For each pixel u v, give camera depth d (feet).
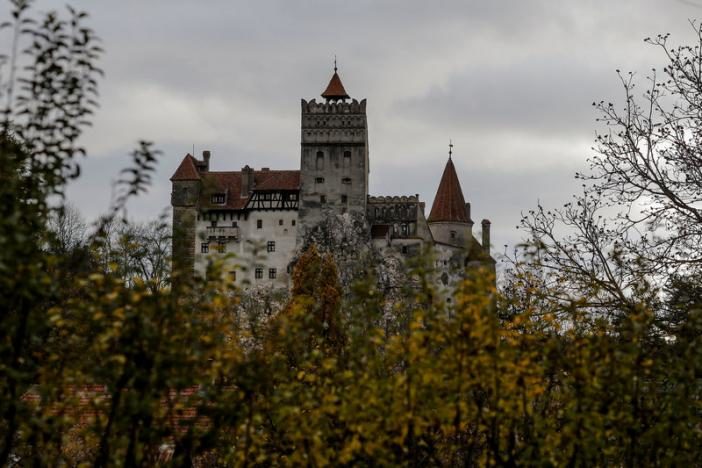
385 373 144.97
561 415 147.64
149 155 133.80
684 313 200.03
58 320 125.80
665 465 141.49
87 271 136.98
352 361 137.08
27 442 141.18
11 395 123.54
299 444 137.39
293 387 139.54
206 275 126.00
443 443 156.97
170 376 122.21
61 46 136.56
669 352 148.46
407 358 130.82
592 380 131.85
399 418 127.75
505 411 132.98
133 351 121.39
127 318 120.57
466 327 127.03
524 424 144.77
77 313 128.67
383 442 135.03
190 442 136.05
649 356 145.48
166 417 133.90
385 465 132.57
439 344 131.54
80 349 131.54
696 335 167.32
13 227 115.55
